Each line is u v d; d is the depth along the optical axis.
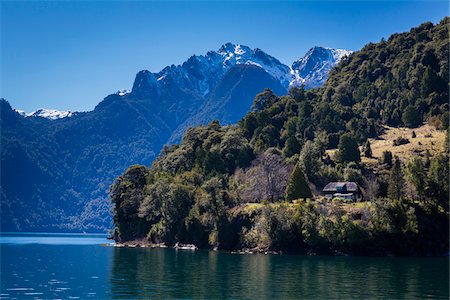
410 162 163.50
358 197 175.38
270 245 153.00
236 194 180.50
